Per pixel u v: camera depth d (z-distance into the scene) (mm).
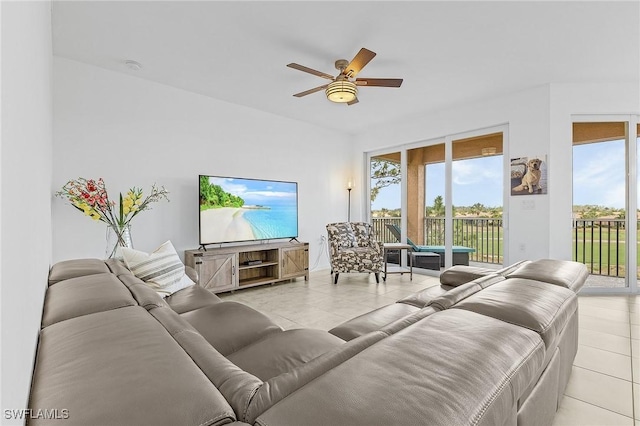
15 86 471
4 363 364
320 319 3098
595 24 2604
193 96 4090
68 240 3184
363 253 4680
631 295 3850
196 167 4113
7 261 390
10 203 415
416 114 5020
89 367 625
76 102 3232
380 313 1838
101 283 1434
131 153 3580
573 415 1645
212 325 1694
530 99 3998
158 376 590
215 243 4074
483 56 3143
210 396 540
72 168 3207
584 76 3645
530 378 743
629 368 2125
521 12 2445
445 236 4996
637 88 3775
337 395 538
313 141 5598
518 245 4125
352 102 3215
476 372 620
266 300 3770
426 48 2975
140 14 2455
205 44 2898
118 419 469
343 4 2344
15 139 470
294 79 3680
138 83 3631
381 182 5992
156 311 1126
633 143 3893
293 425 485
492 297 1117
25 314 555
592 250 3953
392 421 475
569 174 3869
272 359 1313
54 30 2672
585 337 2621
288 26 2617
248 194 4438
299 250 4801
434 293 2184
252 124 4715
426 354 673
